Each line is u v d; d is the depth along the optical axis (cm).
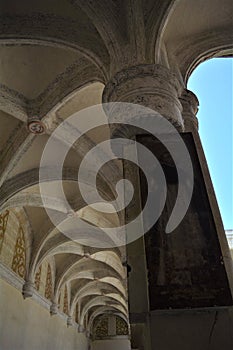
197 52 550
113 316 2744
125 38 467
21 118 750
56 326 1591
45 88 740
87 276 1822
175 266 251
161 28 442
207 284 240
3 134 842
